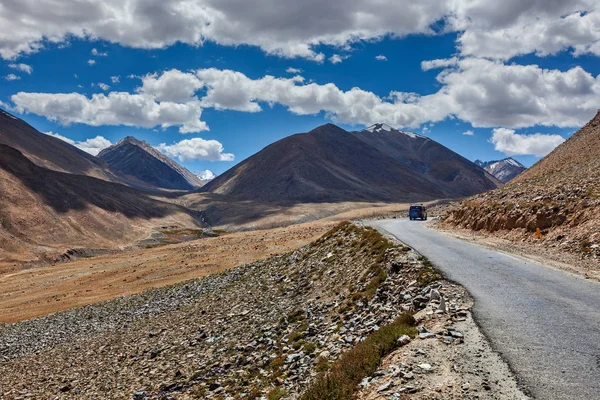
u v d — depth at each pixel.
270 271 41.91
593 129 72.25
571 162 58.97
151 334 30.17
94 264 90.81
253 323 24.77
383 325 14.31
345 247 34.59
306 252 42.72
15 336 39.81
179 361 21.69
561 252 25.11
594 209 27.58
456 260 22.80
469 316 12.52
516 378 8.29
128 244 176.62
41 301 58.59
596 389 7.73
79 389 21.31
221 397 14.55
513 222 35.34
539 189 40.59
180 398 15.85
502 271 19.55
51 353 32.06
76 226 172.12
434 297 14.67
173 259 79.38
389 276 20.33
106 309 45.84
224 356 20.08
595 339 10.36
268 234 105.56
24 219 154.88
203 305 36.34
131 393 18.39
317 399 9.70
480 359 9.26
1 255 119.62
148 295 49.25
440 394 7.71
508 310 13.09
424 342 10.41
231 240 102.38
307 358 14.66
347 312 18.78
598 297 14.52
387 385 8.48
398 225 52.53
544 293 15.22
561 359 9.17
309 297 25.81
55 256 129.12
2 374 28.28
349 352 11.35
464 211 48.97
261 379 14.94
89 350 30.50
